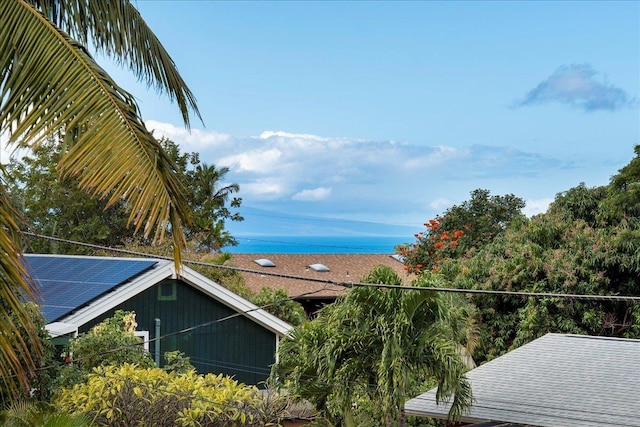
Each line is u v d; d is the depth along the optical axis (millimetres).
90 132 6297
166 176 6348
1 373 6574
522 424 13461
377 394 15039
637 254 25562
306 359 15500
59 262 22328
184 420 14680
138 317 20047
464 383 14289
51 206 39531
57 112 6402
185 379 15633
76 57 6520
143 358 18016
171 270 20281
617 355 16766
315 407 15875
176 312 20594
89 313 18844
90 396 14875
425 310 14742
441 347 14109
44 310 18859
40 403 13711
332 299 40531
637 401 14023
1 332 6414
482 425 15750
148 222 6207
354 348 14977
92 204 39312
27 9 6695
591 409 13727
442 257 34062
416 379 17250
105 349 17359
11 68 6723
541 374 15953
